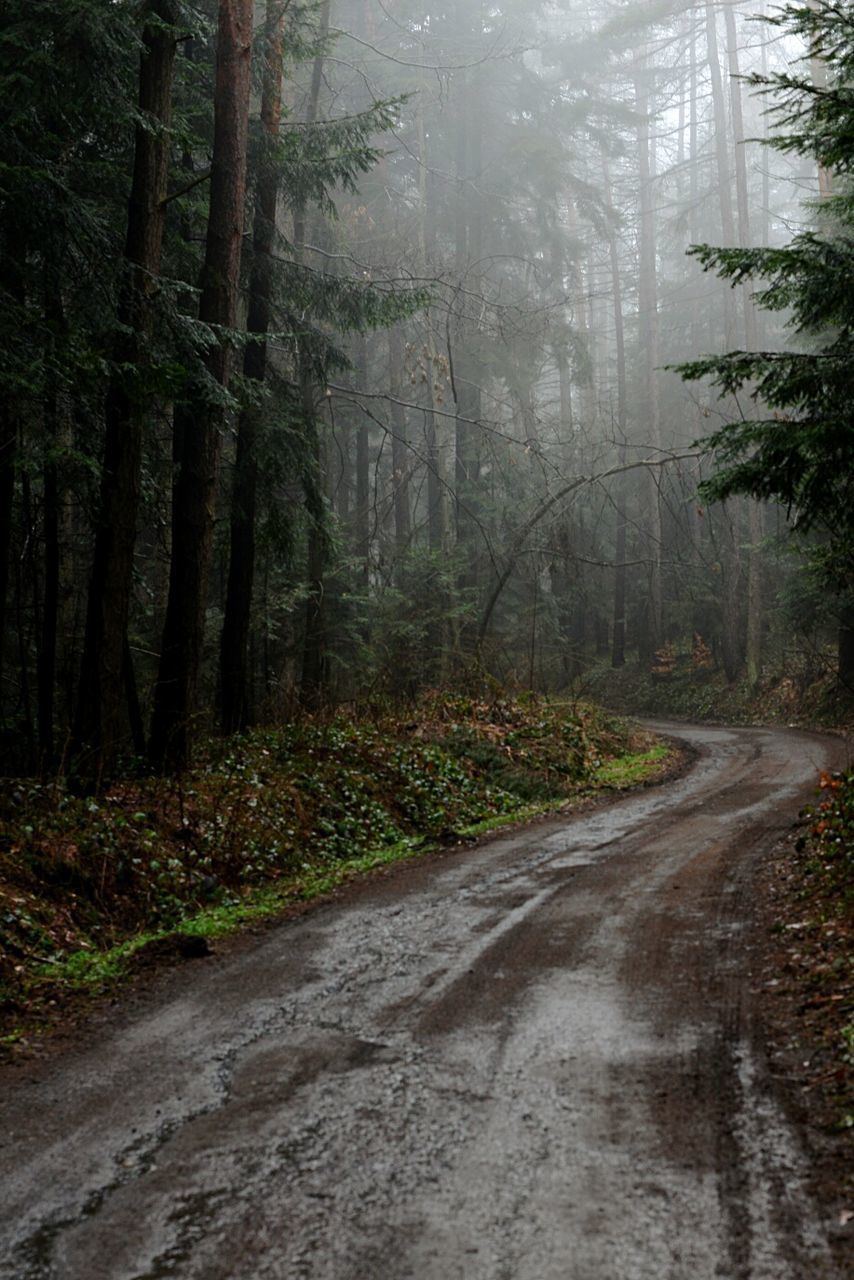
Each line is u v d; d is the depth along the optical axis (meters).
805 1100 4.60
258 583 22.77
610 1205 3.82
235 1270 3.56
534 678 30.20
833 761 20.14
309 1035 5.98
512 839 13.23
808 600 27.09
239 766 14.32
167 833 11.42
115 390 12.62
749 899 8.66
